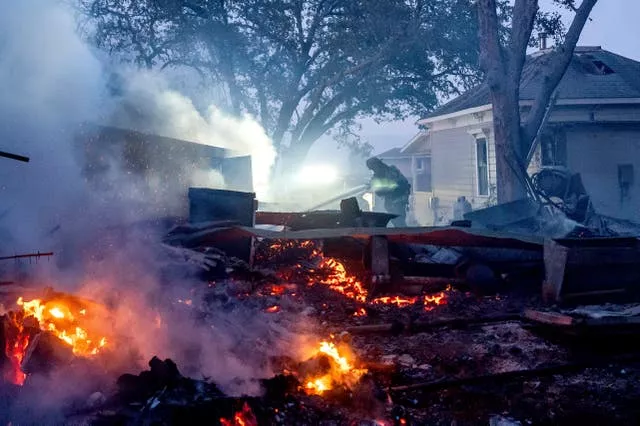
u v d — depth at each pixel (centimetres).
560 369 613
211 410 463
